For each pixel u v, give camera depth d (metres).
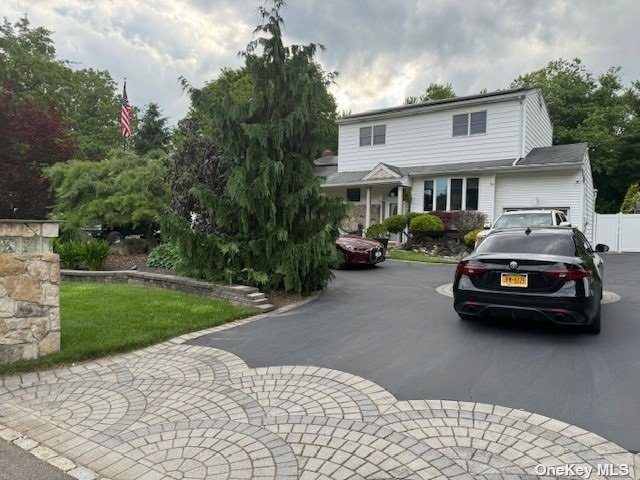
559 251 5.28
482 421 2.97
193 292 7.57
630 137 28.25
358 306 6.89
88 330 5.07
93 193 12.16
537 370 3.93
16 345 4.13
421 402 3.29
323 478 2.35
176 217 7.62
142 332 5.14
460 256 15.99
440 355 4.39
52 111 16.16
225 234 7.97
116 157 13.18
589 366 4.02
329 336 5.16
